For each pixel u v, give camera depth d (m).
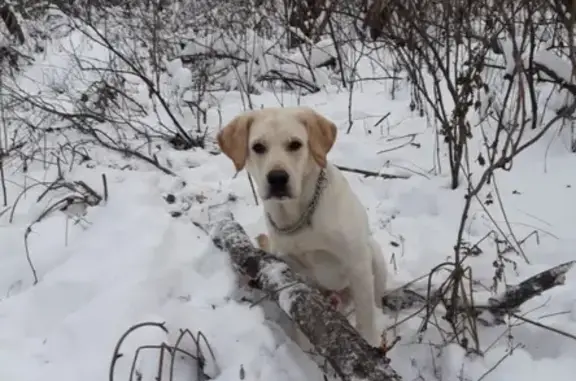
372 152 2.33
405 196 2.05
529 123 2.30
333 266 1.55
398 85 2.82
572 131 2.13
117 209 1.89
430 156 2.28
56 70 3.14
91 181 2.11
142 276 1.55
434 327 1.45
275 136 1.41
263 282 1.41
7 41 3.44
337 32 3.18
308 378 1.31
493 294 1.49
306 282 1.40
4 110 2.63
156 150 2.43
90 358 1.34
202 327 1.41
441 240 1.81
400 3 1.83
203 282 1.59
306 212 1.45
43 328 1.50
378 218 1.96
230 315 1.43
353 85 2.97
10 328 1.49
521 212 1.89
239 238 1.59
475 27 2.23
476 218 1.87
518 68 1.49
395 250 1.80
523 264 1.66
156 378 1.23
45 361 1.37
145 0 3.46
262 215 1.96
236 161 1.47
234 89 3.01
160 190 2.09
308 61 3.04
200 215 1.92
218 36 3.16
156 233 1.73
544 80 2.17
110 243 1.72
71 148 2.28
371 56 3.11
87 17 3.10
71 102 2.66
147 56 3.21
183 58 3.11
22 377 1.32
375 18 1.93
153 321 1.40
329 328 1.20
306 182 1.44
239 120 1.48
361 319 1.48
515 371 1.28
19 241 1.83
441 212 1.95
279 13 3.38
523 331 1.40
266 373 1.28
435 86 1.98
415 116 2.57
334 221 1.44
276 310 1.48
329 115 2.67
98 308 1.45
